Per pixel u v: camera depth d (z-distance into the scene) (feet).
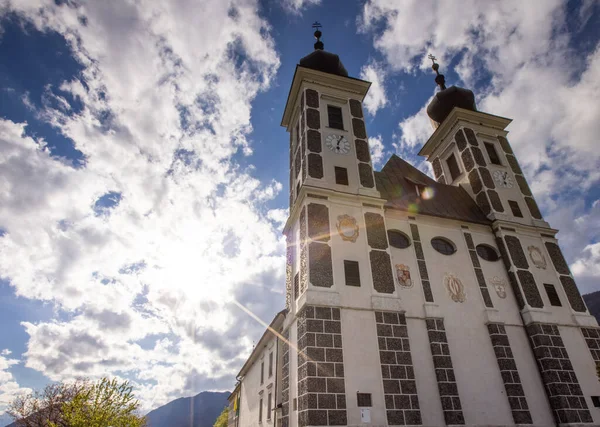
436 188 93.56
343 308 60.85
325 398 52.70
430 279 71.31
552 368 66.39
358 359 57.16
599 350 72.54
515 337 70.23
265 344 99.35
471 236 80.84
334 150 80.79
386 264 67.92
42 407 105.70
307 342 56.34
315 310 59.11
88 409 66.39
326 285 62.08
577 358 69.67
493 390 63.10
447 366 62.13
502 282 76.69
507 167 97.14
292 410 59.57
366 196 73.92
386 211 76.74
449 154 105.60
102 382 69.05
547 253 82.99
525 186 95.14
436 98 112.98
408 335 63.57
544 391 65.92
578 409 63.62
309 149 78.79
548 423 62.75
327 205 70.79
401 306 63.93
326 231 67.77
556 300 76.43
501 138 103.71
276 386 78.48
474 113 102.89
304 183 72.59
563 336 71.46
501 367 65.31
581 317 75.36
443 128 107.14
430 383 60.59
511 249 80.12
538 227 85.46
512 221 84.58
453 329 67.00
